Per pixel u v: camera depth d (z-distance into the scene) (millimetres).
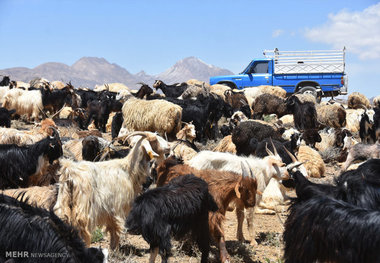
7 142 9414
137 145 6492
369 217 4270
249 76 26906
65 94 20812
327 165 14492
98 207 5957
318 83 26281
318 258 4566
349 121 19750
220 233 5941
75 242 4117
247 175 6277
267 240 7496
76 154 9922
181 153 10172
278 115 21938
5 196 4234
